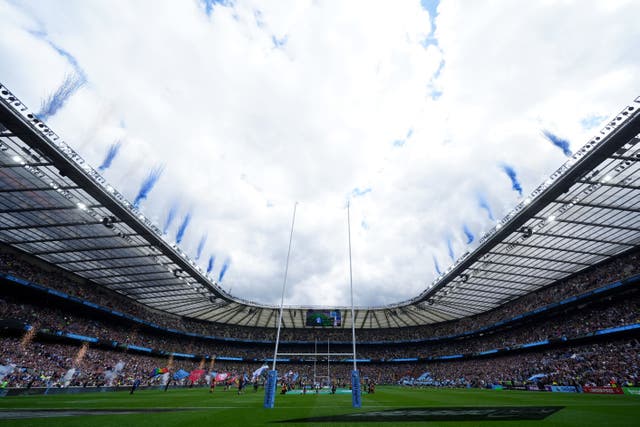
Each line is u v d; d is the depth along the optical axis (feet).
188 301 196.95
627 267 126.93
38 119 73.26
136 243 124.98
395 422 39.34
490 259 140.05
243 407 59.47
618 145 74.54
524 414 45.91
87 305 147.84
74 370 118.21
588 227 109.60
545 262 139.85
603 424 36.19
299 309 220.02
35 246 122.93
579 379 115.44
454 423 38.09
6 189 87.81
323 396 98.89
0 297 126.41
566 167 84.99
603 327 129.80
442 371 205.87
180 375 135.03
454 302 200.75
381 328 254.88
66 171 83.66
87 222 107.34
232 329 244.22
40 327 127.44
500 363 177.06
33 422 37.09
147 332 196.85
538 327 167.73
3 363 104.42
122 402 68.54
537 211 100.94
